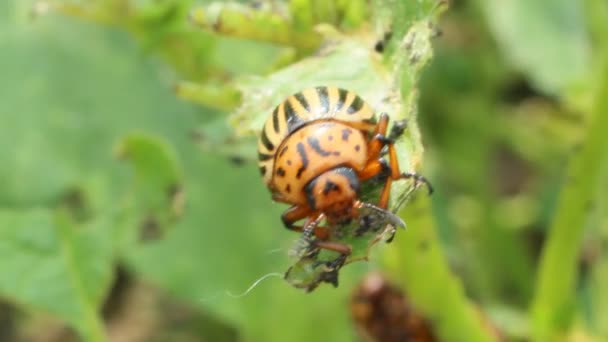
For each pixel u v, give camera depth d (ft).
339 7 0.34
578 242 0.38
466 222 0.49
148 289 0.52
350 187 0.32
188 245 0.44
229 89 0.35
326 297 0.42
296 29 0.35
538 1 0.48
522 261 0.49
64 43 0.47
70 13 0.39
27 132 0.46
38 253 0.40
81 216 0.45
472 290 0.47
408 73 0.32
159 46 0.39
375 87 0.33
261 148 0.34
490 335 0.38
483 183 0.51
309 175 0.33
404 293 0.38
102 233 0.40
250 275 0.44
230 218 0.44
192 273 0.44
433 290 0.36
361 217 0.32
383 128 0.33
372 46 0.34
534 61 0.47
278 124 0.33
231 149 0.39
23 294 0.40
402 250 0.36
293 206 0.33
